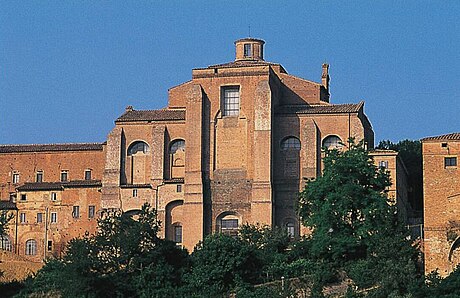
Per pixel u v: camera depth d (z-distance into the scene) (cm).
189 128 15750
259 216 15325
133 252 12812
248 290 12256
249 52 17288
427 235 12281
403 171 16112
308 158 15662
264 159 15500
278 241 13812
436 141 12562
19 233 16550
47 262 13650
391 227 12744
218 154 15712
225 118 15775
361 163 13362
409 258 12019
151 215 13312
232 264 12669
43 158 17125
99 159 16975
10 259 15525
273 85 15975
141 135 16088
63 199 16488
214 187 15612
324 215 13100
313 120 15800
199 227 15438
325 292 12025
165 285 12569
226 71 15850
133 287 12531
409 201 17225
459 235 12125
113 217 13288
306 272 12750
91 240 13088
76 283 12388
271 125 15612
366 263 12162
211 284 12569
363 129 15725
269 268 12850
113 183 15950
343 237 12888
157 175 15875
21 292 13025
